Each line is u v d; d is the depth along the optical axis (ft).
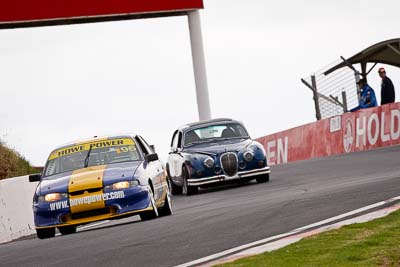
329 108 296.30
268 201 150.82
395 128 271.90
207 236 110.63
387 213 107.65
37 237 162.61
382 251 84.64
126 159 159.02
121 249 108.06
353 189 147.02
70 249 116.06
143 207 149.89
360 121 283.38
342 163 237.04
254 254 90.38
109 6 325.42
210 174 220.02
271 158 334.65
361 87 284.20
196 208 169.48
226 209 146.20
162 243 108.99
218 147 223.51
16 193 180.55
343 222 105.70
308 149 310.04
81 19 328.70
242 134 230.89
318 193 152.35
